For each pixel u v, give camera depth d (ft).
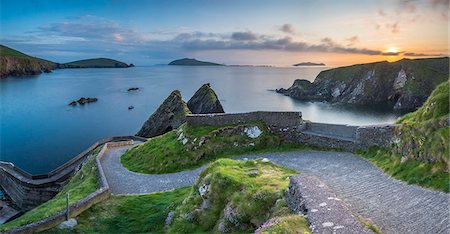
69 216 85.81
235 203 69.56
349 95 612.70
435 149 70.85
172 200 93.71
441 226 49.67
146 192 107.76
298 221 47.67
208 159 128.77
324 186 58.13
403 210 56.90
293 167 100.48
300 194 55.62
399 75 590.96
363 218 54.49
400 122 101.81
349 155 107.76
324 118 431.84
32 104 520.01
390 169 82.69
